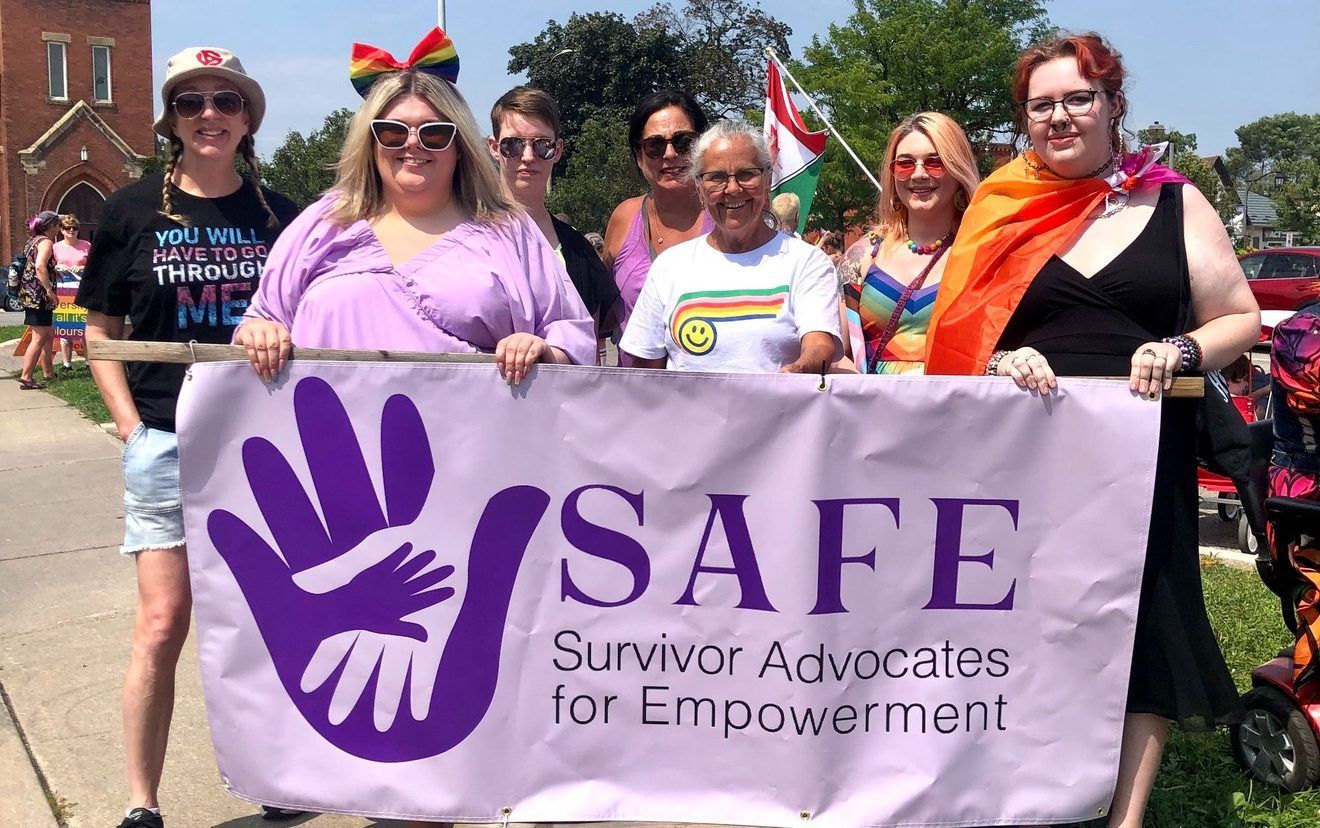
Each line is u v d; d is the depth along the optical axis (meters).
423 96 2.62
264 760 2.69
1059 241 2.69
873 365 3.47
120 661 4.45
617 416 2.57
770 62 6.68
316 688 2.66
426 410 2.58
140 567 2.94
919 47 29.83
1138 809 2.71
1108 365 2.63
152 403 2.95
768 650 2.62
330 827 3.24
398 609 2.64
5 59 39.59
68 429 9.34
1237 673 4.13
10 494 7.17
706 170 2.93
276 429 2.59
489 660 2.64
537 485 2.60
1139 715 2.70
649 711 2.65
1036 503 2.59
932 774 2.64
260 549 2.63
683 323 3.03
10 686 4.21
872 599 2.61
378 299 2.64
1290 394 3.26
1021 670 2.64
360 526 2.62
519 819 2.66
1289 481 3.36
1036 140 2.74
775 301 2.97
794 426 2.56
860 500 2.58
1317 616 3.25
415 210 2.71
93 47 41.06
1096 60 2.64
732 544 2.60
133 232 3.04
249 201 3.16
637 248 4.13
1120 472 2.56
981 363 2.73
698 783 2.66
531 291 2.73
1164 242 2.62
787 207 6.43
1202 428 2.71
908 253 3.50
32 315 11.63
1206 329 2.56
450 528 2.61
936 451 2.57
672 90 3.98
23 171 40.00
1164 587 2.63
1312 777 3.22
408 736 2.66
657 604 2.62
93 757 3.62
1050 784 2.66
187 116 3.00
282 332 2.55
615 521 2.60
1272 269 18.36
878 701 2.63
